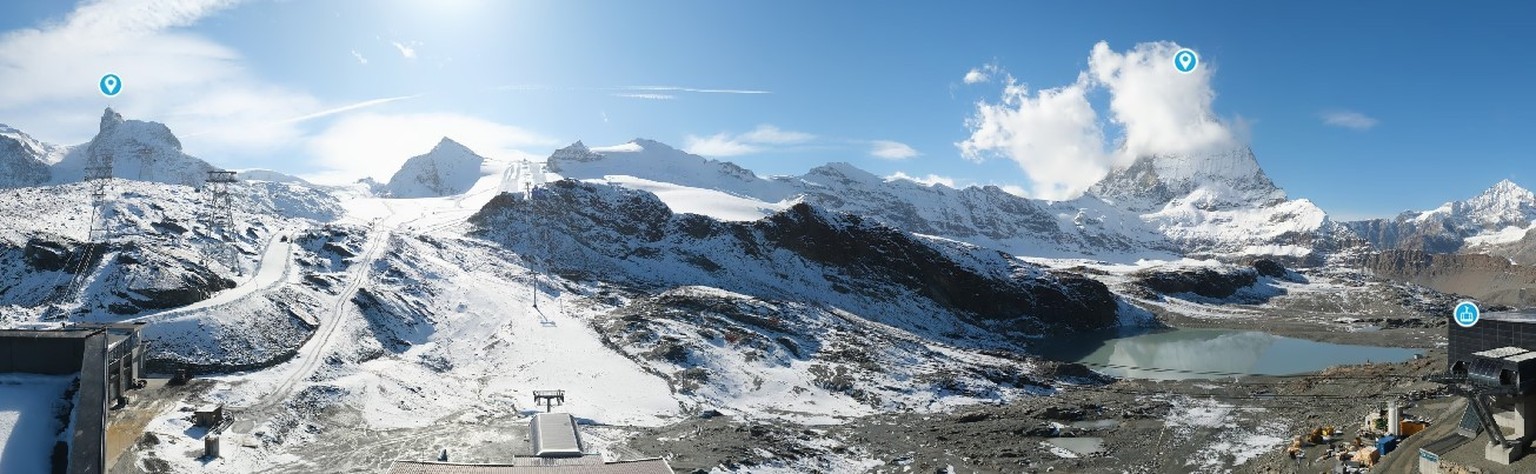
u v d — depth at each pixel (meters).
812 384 102.38
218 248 129.50
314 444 69.75
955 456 75.19
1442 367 98.31
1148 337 181.12
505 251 168.75
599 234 190.38
